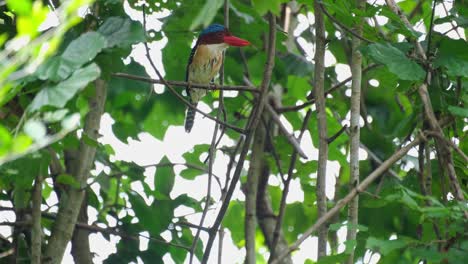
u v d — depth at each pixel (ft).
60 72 23.50
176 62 45.85
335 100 48.39
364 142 44.65
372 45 30.83
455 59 30.89
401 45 31.86
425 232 34.09
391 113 46.34
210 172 34.81
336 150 45.34
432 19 31.19
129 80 43.04
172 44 44.60
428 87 33.81
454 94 34.78
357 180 30.86
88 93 27.76
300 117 50.75
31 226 34.96
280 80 44.65
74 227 35.94
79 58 24.03
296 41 51.03
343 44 47.80
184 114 48.21
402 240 26.43
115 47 29.17
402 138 42.14
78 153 36.29
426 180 33.22
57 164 37.40
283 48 42.60
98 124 36.47
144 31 29.12
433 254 26.16
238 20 43.55
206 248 33.71
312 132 47.70
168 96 47.16
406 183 36.83
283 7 47.70
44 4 31.27
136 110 47.52
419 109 35.73
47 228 38.68
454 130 34.19
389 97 46.52
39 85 27.32
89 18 31.19
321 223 27.55
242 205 49.70
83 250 38.24
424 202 32.24
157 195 39.47
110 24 29.30
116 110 47.42
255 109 34.76
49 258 34.50
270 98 45.70
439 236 28.94
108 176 36.35
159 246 39.19
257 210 46.50
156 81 32.63
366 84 46.50
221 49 46.09
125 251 39.04
